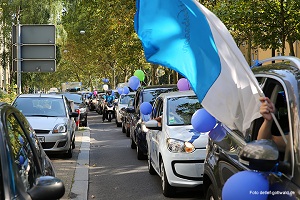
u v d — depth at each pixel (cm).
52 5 3319
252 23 1625
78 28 4472
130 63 3688
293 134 360
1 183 332
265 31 1650
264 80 457
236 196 348
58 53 3956
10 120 434
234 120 455
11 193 330
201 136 823
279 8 1548
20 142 428
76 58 6284
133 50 3384
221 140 523
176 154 811
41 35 1390
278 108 434
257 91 427
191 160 806
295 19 1530
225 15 1549
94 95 5347
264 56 3253
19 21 3284
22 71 1393
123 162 1328
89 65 6612
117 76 6775
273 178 358
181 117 911
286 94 390
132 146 1617
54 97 1483
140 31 517
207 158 554
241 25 1650
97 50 4750
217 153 519
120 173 1152
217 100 454
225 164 484
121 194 928
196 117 561
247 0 1514
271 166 335
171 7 496
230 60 448
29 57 1388
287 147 369
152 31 511
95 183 1041
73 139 1553
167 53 503
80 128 2480
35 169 445
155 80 3581
